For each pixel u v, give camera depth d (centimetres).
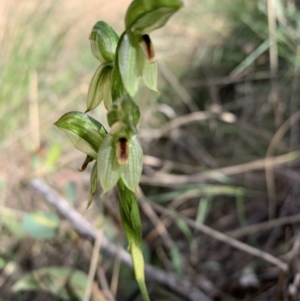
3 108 23
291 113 25
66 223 19
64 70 27
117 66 9
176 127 26
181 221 20
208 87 29
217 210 23
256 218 23
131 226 10
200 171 25
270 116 26
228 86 29
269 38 25
